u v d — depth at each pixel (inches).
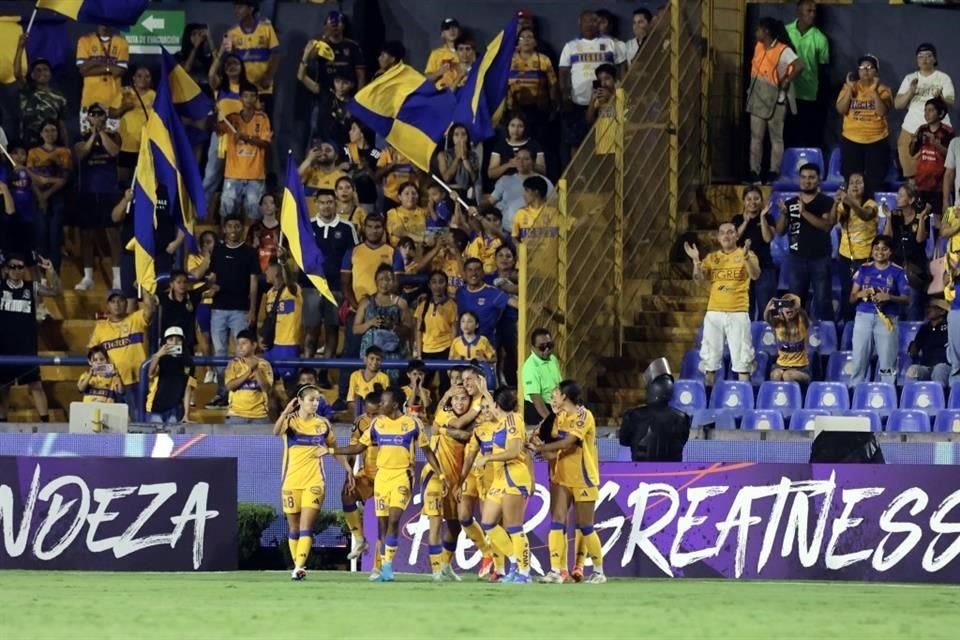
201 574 2635.3
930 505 2596.0
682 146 3627.0
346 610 1889.8
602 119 3356.3
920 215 3518.7
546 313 3233.3
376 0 4229.8
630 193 3437.5
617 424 3309.5
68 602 1977.1
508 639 1581.0
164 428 3164.4
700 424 3238.2
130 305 3447.3
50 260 3786.9
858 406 3255.4
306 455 2500.0
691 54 3646.7
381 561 2534.5
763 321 3437.5
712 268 3329.2
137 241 3378.4
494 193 3720.5
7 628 1664.6
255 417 3203.7
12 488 2669.8
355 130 3885.3
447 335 3334.2
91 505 2667.3
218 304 3484.3
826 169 3973.9
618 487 2664.9
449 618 1796.3
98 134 3873.0
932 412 3221.0
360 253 3499.0
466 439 2551.7
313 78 3983.8
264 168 3865.7
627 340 3435.0
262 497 3095.5
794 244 3447.3
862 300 3297.2
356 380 3152.1
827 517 2615.7
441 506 2564.0
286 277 3577.8
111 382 3294.8
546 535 2664.9
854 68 4052.7
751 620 1809.8
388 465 2514.8
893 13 4057.6
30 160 3806.6
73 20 3764.8
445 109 3646.7
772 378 3316.9
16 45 3905.0
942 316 3321.9
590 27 3941.9
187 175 3494.1
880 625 1768.0
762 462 2711.6
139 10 3777.1
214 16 4249.5
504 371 3376.0
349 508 2674.7
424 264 3516.2
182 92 3759.8
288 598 2069.4
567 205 3265.3
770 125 3774.6
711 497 2642.7
